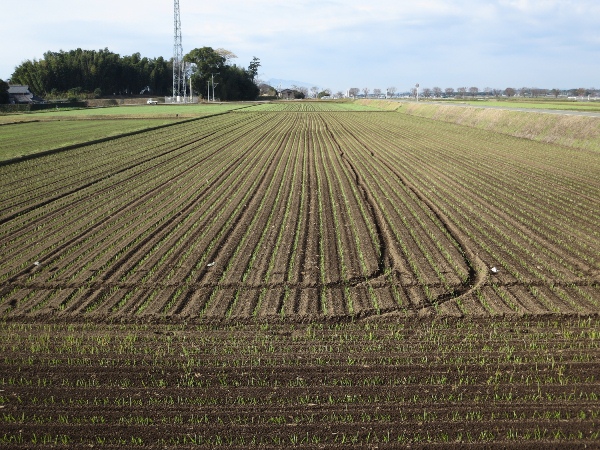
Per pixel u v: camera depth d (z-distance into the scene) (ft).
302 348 32.73
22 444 24.16
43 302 39.99
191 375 29.78
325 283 42.39
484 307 38.42
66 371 30.45
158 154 112.37
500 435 24.16
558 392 27.58
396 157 107.86
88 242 53.42
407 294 40.65
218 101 508.53
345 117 237.45
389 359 31.19
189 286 42.29
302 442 23.89
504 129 151.64
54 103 362.12
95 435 24.68
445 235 54.39
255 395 27.63
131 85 549.95
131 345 33.40
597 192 73.00
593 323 36.06
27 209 66.33
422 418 25.46
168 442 24.11
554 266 45.70
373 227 57.26
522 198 70.13
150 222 60.23
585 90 592.60
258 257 48.37
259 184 80.84
